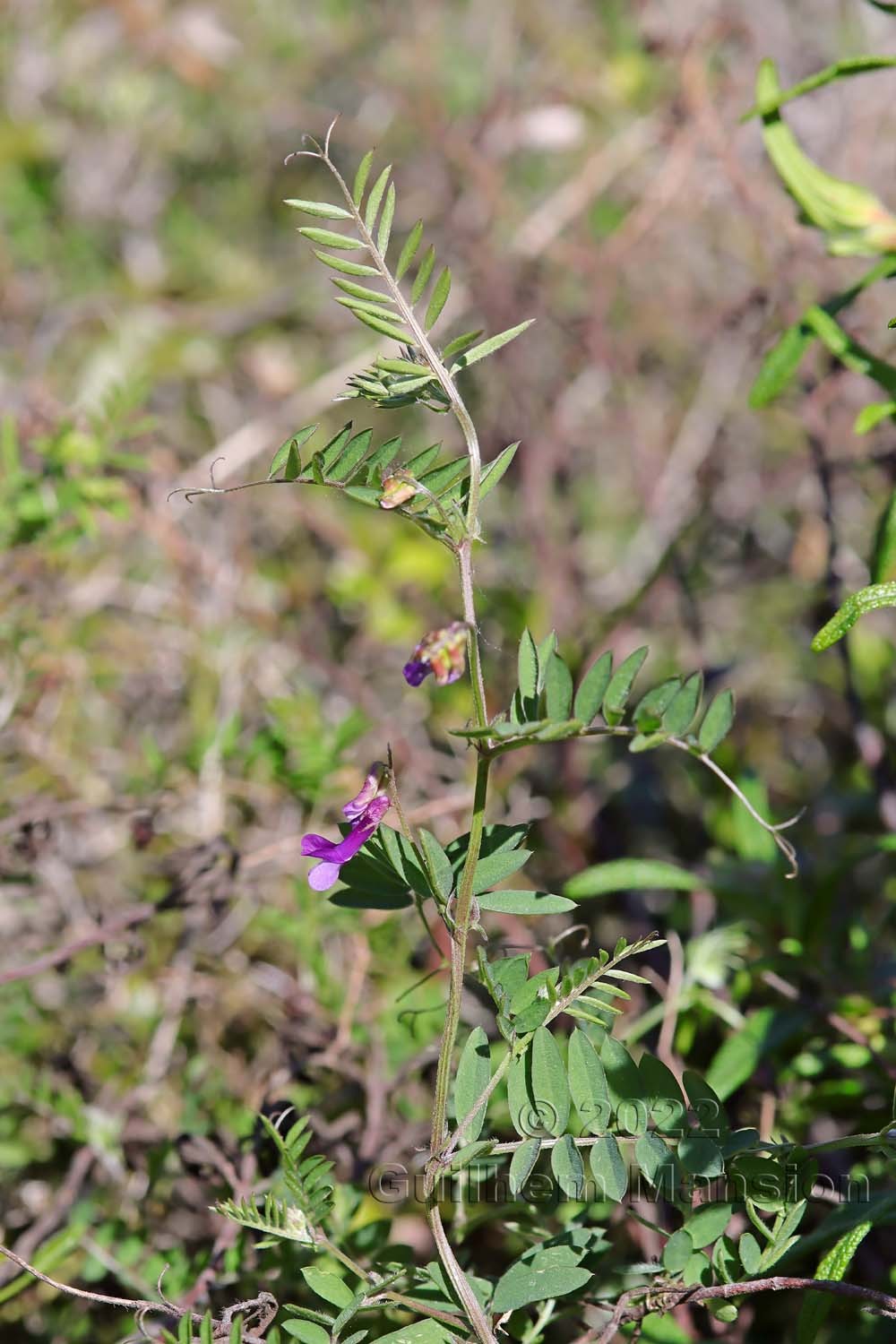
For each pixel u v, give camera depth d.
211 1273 0.79
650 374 1.38
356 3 1.62
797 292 1.15
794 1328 0.81
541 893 0.71
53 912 0.95
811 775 1.13
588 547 1.34
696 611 1.15
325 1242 0.74
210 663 1.06
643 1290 0.72
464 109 1.48
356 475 0.70
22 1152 0.89
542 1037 0.71
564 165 1.51
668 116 1.25
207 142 1.65
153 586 1.12
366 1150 0.84
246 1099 0.89
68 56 1.64
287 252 1.60
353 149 1.56
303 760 0.94
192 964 0.93
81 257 1.54
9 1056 0.92
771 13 1.36
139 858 0.98
